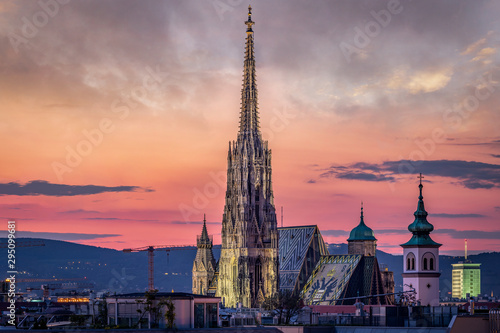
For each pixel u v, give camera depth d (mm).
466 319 189750
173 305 191250
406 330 198500
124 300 195875
